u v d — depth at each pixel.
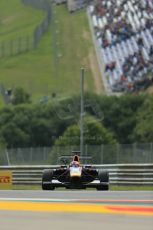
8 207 46.72
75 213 42.47
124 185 106.81
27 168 117.06
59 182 76.00
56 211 43.81
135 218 39.72
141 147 133.62
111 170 109.38
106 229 34.53
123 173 107.31
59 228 34.75
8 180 99.75
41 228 34.69
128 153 134.25
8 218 39.38
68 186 76.19
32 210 44.47
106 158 137.25
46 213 42.47
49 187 76.88
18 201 52.56
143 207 47.06
